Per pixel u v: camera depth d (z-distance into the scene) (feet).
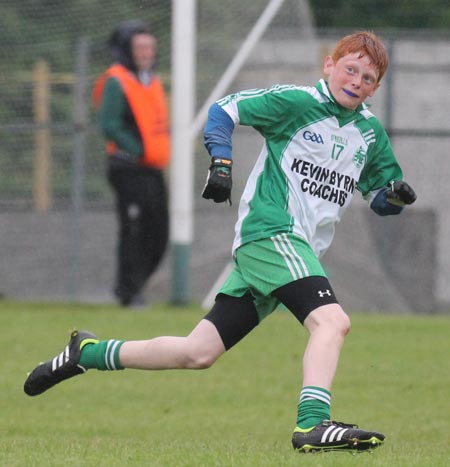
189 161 138.51
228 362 106.52
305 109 60.80
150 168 133.39
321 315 57.62
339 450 56.44
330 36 160.76
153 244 135.54
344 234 153.28
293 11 154.20
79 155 146.41
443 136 145.38
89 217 158.61
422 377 99.91
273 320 128.88
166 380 99.14
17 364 103.14
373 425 81.00
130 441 68.80
